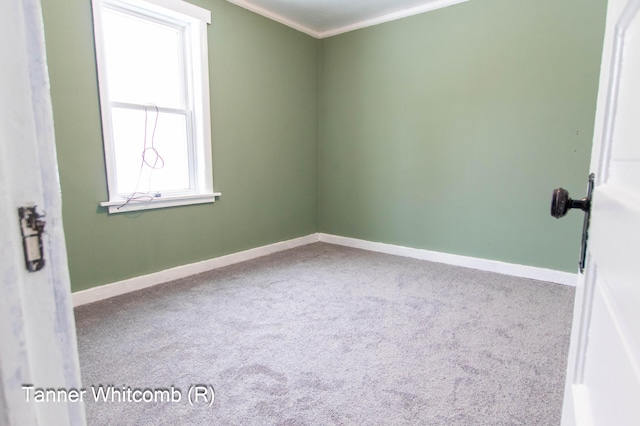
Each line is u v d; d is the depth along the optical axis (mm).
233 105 3244
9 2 322
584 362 623
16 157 334
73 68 2248
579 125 2691
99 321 2152
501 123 3014
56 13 2152
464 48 3123
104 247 2500
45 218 363
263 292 2646
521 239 3020
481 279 2953
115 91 2551
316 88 4113
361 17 3580
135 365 1699
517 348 1861
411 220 3619
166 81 2832
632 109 420
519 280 2934
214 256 3240
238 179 3373
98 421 1342
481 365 1708
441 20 3213
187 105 2971
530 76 2846
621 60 511
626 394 348
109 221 2510
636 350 316
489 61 3014
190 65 2941
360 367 1692
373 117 3756
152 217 2756
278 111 3691
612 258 428
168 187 2924
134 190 2717
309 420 1354
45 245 365
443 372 1652
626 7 478
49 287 374
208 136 3057
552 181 2838
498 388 1539
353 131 3932
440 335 2000
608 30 607
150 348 1853
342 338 1966
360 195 3967
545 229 2904
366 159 3869
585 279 644
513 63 2908
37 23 348
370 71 3713
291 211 3998
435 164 3404
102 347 1857
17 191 336
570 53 2672
